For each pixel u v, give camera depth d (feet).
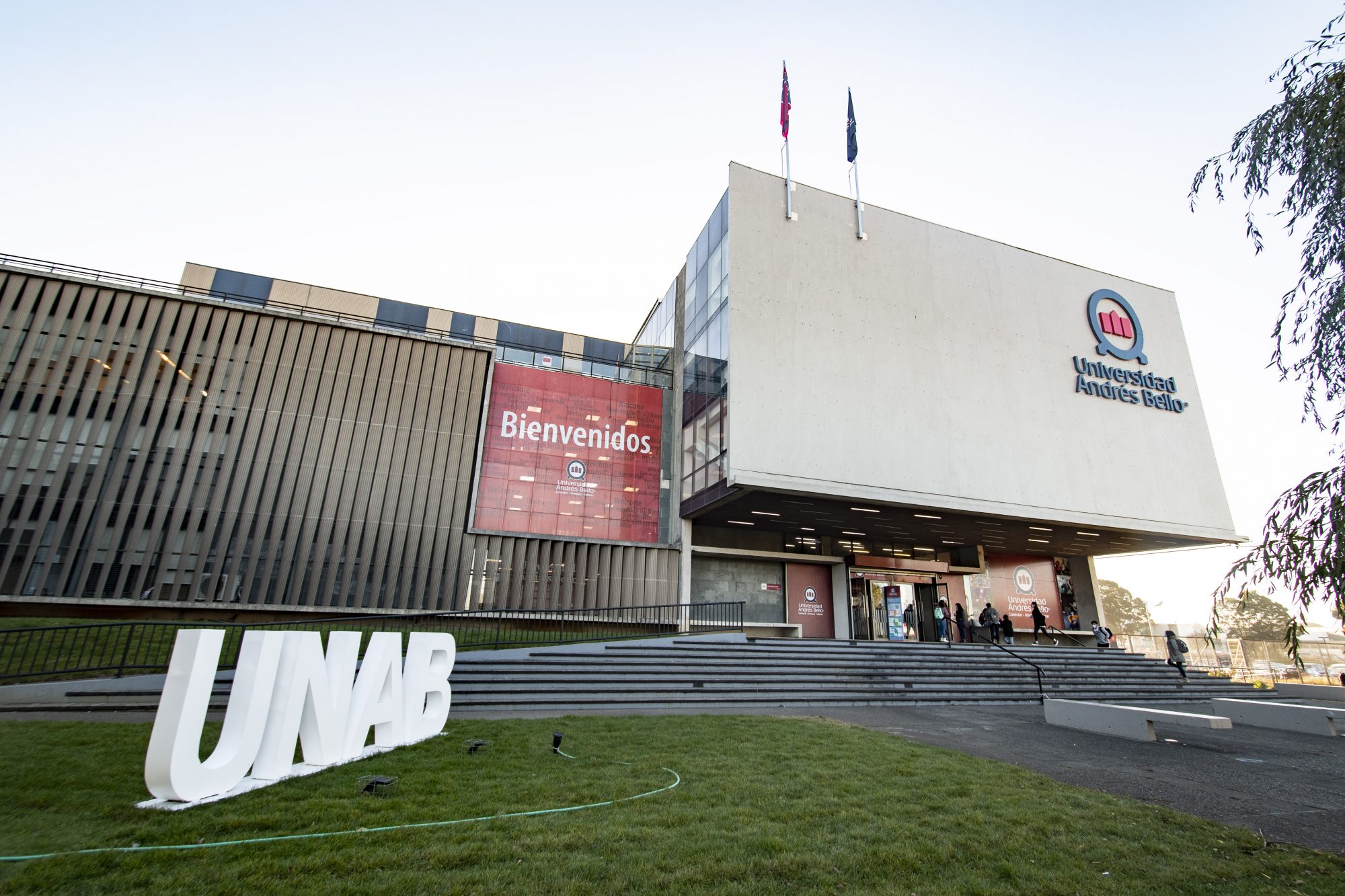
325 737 23.13
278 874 14.11
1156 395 98.32
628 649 55.57
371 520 71.10
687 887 14.35
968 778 25.11
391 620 64.80
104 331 68.49
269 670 21.63
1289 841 19.02
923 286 86.89
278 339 73.77
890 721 41.60
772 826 18.39
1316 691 70.33
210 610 63.93
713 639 60.49
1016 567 110.63
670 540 84.23
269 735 21.50
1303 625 16.99
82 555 61.67
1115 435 92.63
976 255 92.53
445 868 14.76
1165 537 95.35
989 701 55.06
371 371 76.38
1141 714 36.63
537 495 79.92
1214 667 100.01
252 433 69.87
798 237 81.41
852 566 93.09
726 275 77.30
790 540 93.81
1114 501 88.89
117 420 66.18
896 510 79.82
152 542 63.77
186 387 69.26
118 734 28.09
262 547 66.74
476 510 76.74
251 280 104.17
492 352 81.97
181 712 18.43
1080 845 17.87
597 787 21.95
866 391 78.33
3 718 32.32
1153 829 19.45
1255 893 15.28
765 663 55.26
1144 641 129.80
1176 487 94.17
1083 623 111.04
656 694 46.73
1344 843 18.98
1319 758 32.30
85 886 13.28
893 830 18.48
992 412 85.05
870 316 81.82
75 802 18.65
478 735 30.76
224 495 67.15
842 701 50.37
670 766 25.50
